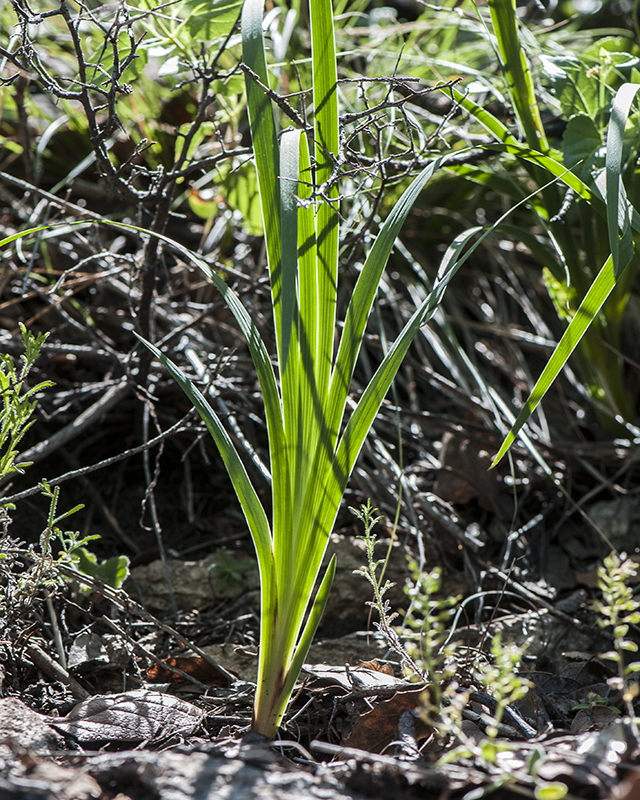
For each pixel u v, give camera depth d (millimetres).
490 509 1488
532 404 1217
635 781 1090
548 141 1479
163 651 1317
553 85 1392
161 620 1360
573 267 1439
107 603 1346
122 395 1451
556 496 1508
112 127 1290
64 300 1519
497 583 1414
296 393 1185
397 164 1399
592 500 1513
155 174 1328
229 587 1394
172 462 1517
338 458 1182
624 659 1310
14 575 1263
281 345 1151
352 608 1385
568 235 1429
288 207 1159
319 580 1392
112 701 1223
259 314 1511
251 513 1177
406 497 1444
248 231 1511
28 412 1234
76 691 1246
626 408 1551
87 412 1436
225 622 1355
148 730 1204
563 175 1267
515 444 1520
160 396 1520
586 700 1260
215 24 1354
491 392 1522
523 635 1350
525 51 1437
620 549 1453
